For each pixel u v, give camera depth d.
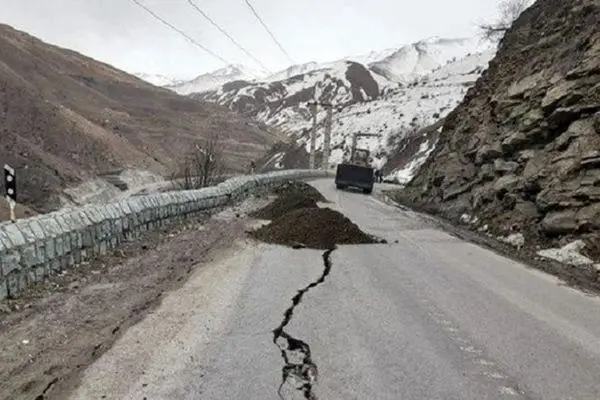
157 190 69.25
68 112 97.31
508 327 6.47
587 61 13.73
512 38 24.03
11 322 6.00
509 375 4.98
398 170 87.94
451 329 6.32
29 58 140.62
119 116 139.12
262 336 5.85
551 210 12.58
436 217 20.17
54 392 4.38
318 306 7.14
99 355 5.15
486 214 16.61
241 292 7.70
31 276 7.40
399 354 5.44
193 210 16.17
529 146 15.63
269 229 13.50
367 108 149.38
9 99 83.06
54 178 62.91
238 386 4.58
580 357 5.50
